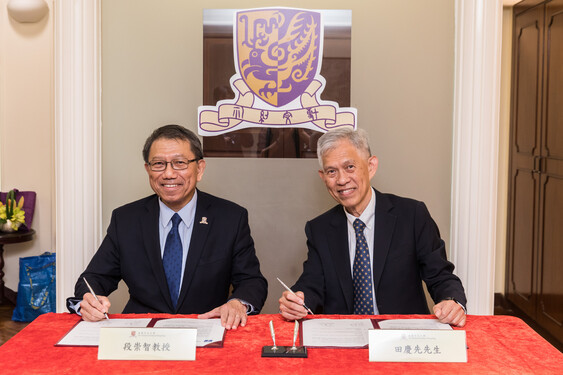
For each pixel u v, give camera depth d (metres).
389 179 2.70
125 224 2.25
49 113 4.91
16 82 4.91
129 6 2.63
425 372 1.41
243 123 2.66
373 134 2.68
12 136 4.95
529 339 1.65
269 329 1.74
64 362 1.47
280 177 2.69
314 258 2.25
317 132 2.67
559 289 4.02
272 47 2.63
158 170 2.13
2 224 4.62
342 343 1.60
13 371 1.41
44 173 4.96
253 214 2.71
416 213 2.23
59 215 2.65
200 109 2.65
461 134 2.65
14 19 4.87
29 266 4.45
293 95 2.65
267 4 2.62
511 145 4.89
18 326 4.34
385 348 1.49
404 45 2.66
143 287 2.19
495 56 2.61
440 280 2.09
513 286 4.88
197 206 2.27
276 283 2.75
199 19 2.63
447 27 2.66
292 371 1.41
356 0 2.63
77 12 2.57
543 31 4.23
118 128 2.68
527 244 4.58
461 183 2.66
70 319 1.84
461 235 2.67
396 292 2.17
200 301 2.22
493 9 2.59
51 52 4.86
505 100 4.94
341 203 2.15
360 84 2.66
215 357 1.50
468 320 1.83
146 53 2.64
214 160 2.68
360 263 2.17
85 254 2.65
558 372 1.41
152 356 1.49
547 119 4.19
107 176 2.69
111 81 2.66
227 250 2.24
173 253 2.22
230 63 2.64
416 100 2.68
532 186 4.47
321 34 2.63
